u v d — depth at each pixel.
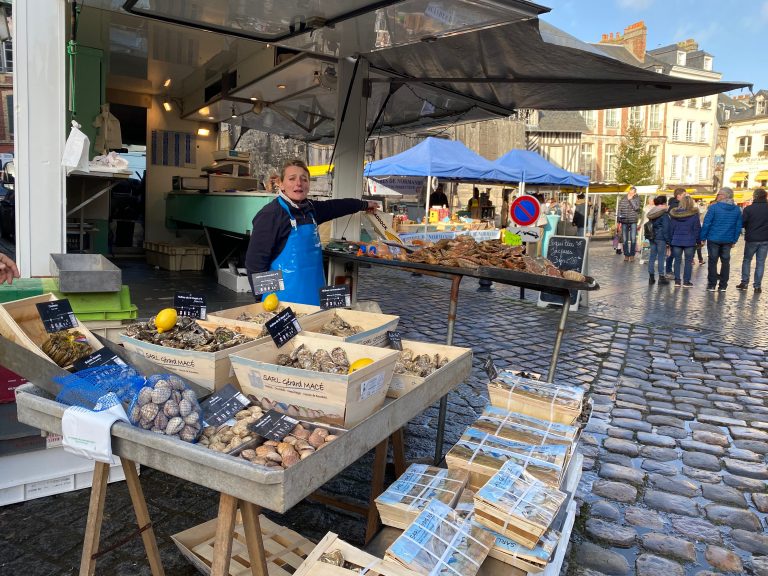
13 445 2.71
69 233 7.23
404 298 8.97
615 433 4.08
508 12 3.27
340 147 5.69
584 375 5.43
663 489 3.28
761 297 10.12
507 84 5.77
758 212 10.32
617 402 4.73
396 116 7.98
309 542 2.41
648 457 3.70
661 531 2.85
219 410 1.78
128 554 2.44
